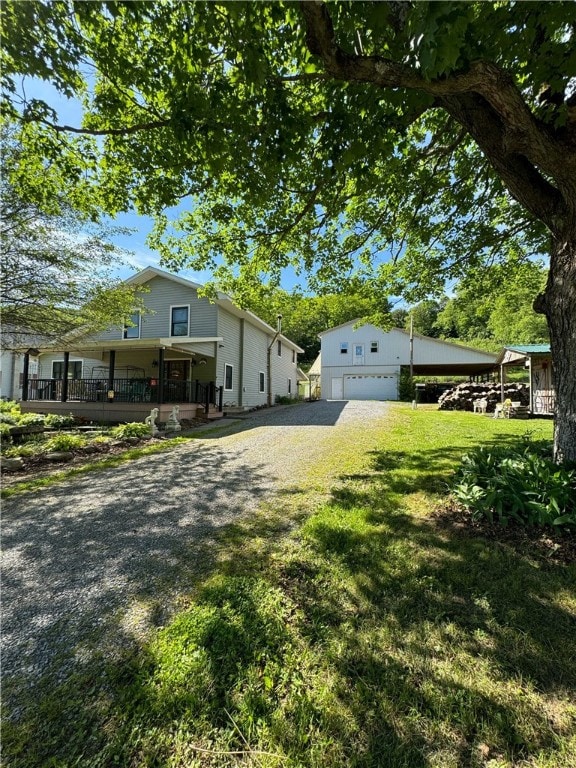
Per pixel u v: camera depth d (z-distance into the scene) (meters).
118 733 1.38
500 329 29.30
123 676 1.63
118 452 6.96
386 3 2.18
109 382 11.18
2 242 6.46
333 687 1.53
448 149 4.91
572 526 2.72
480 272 7.57
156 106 3.56
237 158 3.39
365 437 7.20
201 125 3.11
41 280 7.14
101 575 2.50
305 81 3.44
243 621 1.95
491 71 2.24
